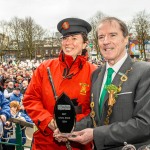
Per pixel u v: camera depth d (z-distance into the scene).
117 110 2.75
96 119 2.97
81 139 2.78
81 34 3.60
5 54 78.38
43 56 84.06
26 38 78.19
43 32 82.62
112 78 2.91
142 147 2.58
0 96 5.82
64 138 3.08
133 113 2.69
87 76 3.58
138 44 55.91
